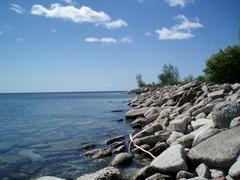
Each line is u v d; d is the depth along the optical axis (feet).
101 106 164.96
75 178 31.50
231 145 25.11
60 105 192.24
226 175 22.82
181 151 27.27
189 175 23.79
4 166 37.50
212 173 23.40
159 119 56.44
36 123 86.33
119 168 31.99
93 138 55.77
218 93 58.80
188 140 32.45
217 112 32.89
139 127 65.46
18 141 56.24
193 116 46.70
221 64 107.76
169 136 38.50
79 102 233.55
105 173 27.35
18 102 258.37
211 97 58.08
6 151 46.68
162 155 27.94
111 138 53.52
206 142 27.76
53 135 62.64
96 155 39.47
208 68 111.75
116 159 33.68
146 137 39.65
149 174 26.91
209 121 37.68
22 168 36.45
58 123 84.58
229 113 32.14
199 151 26.78
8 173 34.53
